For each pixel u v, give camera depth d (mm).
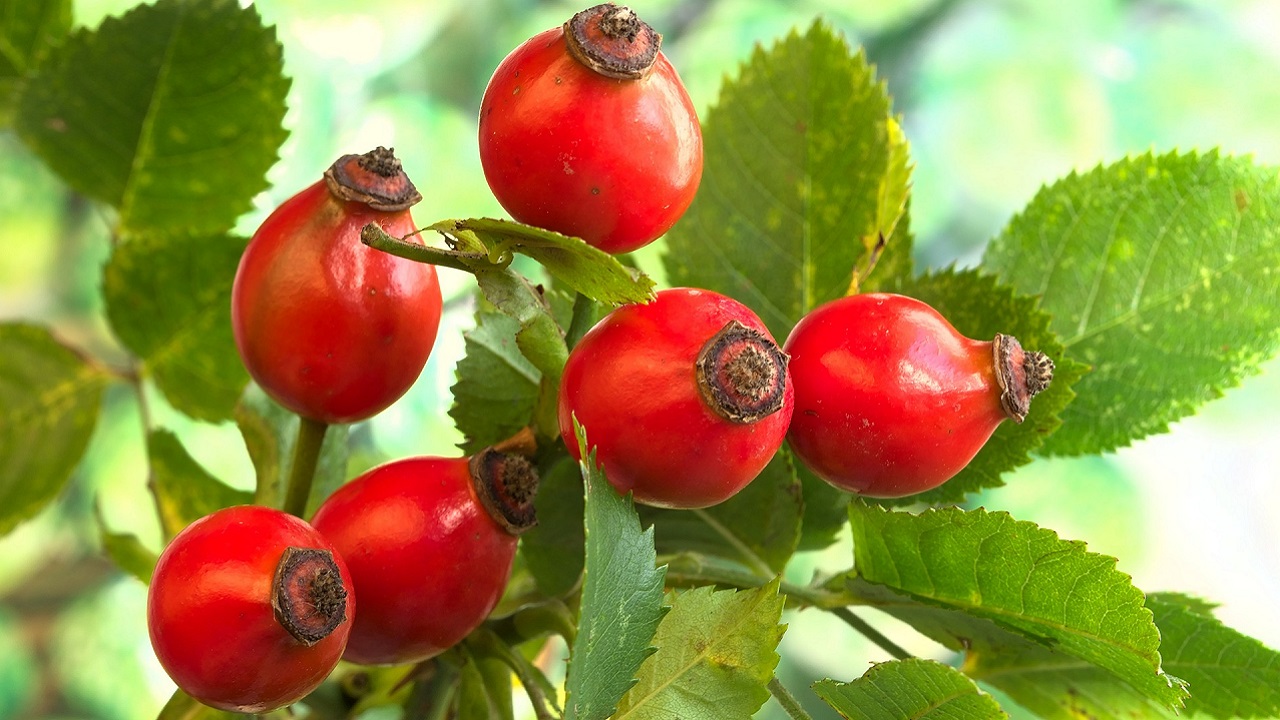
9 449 273
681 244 247
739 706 213
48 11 266
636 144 212
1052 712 238
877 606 232
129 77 259
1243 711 229
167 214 269
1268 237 241
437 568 220
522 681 229
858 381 216
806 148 244
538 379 235
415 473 223
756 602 215
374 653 224
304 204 224
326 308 223
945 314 235
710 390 208
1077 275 246
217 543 211
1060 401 230
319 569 212
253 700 213
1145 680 216
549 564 237
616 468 211
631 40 212
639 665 209
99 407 276
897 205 242
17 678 570
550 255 208
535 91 212
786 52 245
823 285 244
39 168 569
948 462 218
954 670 213
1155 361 244
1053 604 217
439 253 211
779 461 233
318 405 228
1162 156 243
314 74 557
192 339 269
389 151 226
